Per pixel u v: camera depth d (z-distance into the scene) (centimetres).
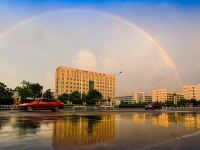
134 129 1240
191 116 2522
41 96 9906
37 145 770
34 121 1644
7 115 2366
